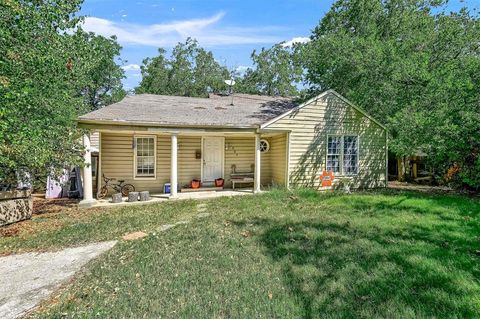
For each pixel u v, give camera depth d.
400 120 10.85
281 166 11.91
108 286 3.42
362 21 15.92
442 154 10.55
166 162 11.53
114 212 7.84
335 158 11.98
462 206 7.39
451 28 12.88
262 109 13.30
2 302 3.21
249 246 4.68
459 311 2.73
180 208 8.14
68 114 7.88
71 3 6.57
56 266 4.19
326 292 3.15
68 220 6.95
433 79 10.52
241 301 3.00
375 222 5.98
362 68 12.80
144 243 4.96
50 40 6.32
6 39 5.40
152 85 32.12
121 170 10.91
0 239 5.49
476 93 9.20
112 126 8.85
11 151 5.71
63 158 7.63
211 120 10.44
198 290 3.25
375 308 2.82
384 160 12.77
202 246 4.71
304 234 5.27
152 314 2.80
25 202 7.00
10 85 5.13
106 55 26.80
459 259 3.94
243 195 10.16
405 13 15.05
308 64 16.69
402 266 3.76
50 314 2.91
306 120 11.42
